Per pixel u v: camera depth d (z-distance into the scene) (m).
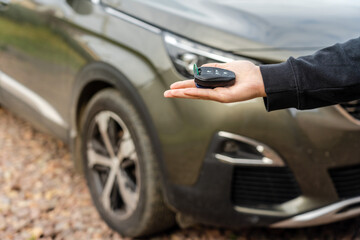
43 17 2.52
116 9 2.14
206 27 1.90
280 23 1.98
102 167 2.34
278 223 1.84
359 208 1.94
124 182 2.15
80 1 2.35
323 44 1.87
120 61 2.00
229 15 2.00
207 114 1.76
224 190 1.81
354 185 1.88
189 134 1.80
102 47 2.11
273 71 1.04
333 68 1.00
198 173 1.83
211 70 1.07
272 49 1.82
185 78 1.82
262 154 1.74
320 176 1.78
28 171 2.83
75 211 2.43
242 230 2.30
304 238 2.25
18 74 2.91
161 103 1.86
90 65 2.15
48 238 2.22
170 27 1.94
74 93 2.32
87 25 2.23
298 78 1.02
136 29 2.02
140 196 2.04
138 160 2.01
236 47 1.82
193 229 2.28
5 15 2.88
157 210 2.02
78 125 2.42
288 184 1.81
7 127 3.45
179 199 1.90
